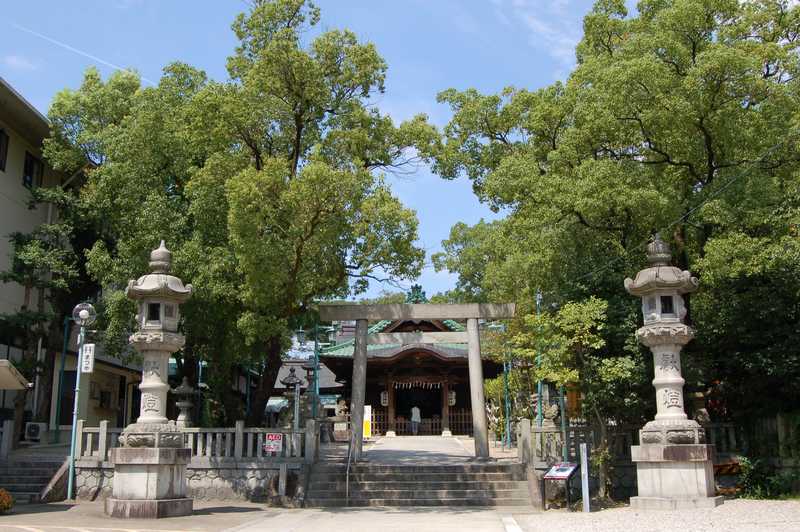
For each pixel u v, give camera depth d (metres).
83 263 27.73
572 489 18.81
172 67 23.27
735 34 18.23
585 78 19.67
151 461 14.92
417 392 46.88
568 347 17.45
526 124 23.09
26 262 24.19
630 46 18.14
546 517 14.73
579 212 18.05
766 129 17.47
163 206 20.72
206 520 14.65
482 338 36.31
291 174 21.11
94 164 27.11
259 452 19.94
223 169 19.88
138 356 23.17
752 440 18.52
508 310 23.16
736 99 17.16
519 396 29.89
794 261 16.33
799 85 18.44
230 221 17.59
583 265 18.88
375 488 19.28
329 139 20.70
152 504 14.64
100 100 26.42
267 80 20.16
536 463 19.55
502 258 29.55
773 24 20.14
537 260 18.98
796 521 12.25
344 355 40.97
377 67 21.17
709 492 14.88
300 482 19.00
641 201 16.53
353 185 18.33
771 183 16.52
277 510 17.30
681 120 16.97
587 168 17.47
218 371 23.48
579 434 19.33
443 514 16.50
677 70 17.86
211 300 19.53
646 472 15.30
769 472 17.31
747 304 17.42
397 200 20.08
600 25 21.61
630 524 12.59
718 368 18.89
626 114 17.73
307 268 20.06
